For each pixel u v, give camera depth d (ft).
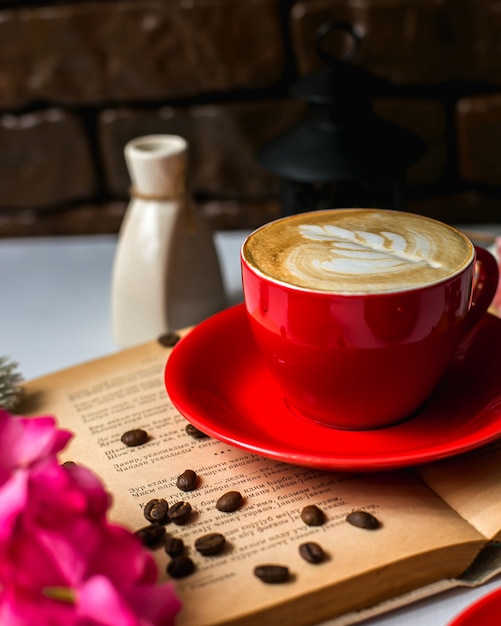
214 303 2.15
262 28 2.55
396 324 1.55
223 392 1.75
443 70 2.55
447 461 1.63
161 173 2.04
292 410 1.73
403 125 2.64
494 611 1.35
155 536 1.50
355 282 1.55
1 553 1.31
